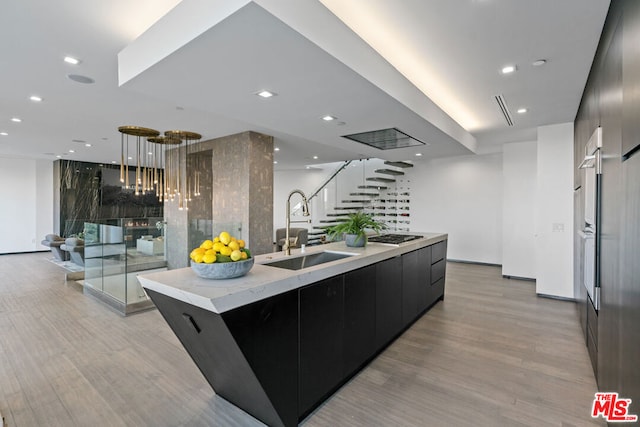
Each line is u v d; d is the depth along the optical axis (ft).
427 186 28.17
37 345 10.42
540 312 13.76
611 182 6.65
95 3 7.17
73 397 7.61
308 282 6.84
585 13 7.21
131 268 13.69
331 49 6.88
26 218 30.78
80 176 31.60
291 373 6.50
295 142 21.85
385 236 14.28
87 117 15.62
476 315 13.37
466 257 26.14
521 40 8.48
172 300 5.84
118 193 34.04
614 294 6.30
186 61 7.13
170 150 23.90
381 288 9.81
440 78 11.07
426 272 13.41
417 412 7.06
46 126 17.39
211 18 5.80
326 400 7.50
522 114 14.62
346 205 35.37
